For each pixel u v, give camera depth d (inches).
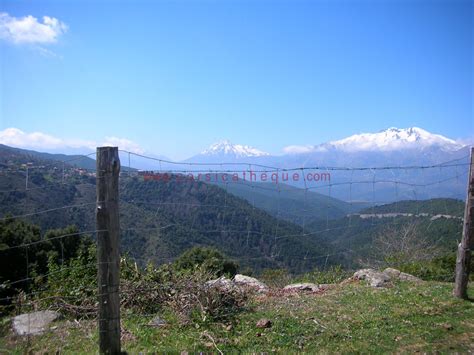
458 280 279.3
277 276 398.3
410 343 204.2
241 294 263.3
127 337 203.6
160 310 247.1
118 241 172.6
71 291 259.0
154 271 283.3
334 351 193.0
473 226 277.1
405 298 276.8
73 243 443.2
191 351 188.9
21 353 190.2
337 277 392.5
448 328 223.6
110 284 171.5
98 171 167.9
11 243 426.9
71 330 217.9
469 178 276.7
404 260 465.7
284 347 196.5
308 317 235.3
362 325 225.3
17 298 255.3
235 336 208.2
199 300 240.2
